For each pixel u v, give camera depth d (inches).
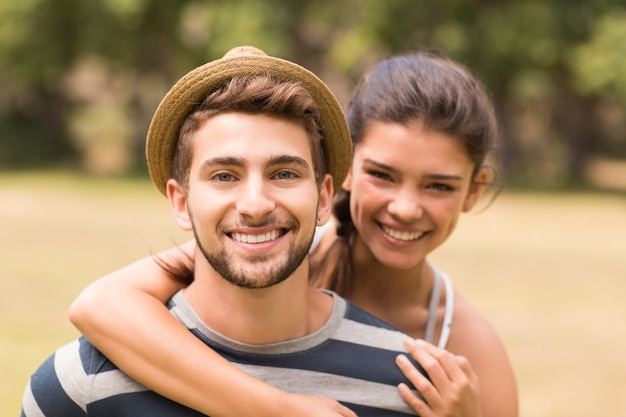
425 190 119.9
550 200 901.2
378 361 95.3
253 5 1011.9
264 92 87.7
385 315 129.6
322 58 1149.1
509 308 381.1
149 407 89.7
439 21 999.0
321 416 87.6
